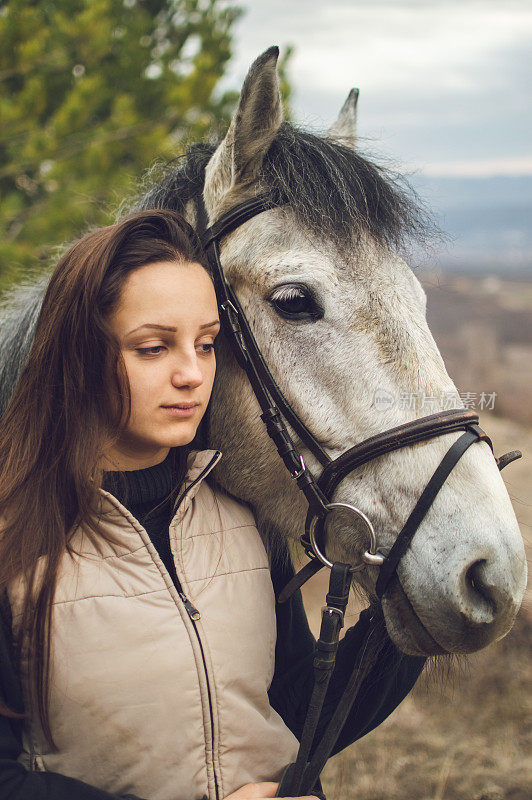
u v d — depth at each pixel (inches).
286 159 51.4
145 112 209.3
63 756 39.9
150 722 39.5
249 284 50.8
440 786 94.7
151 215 43.8
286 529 54.3
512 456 50.6
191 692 40.1
